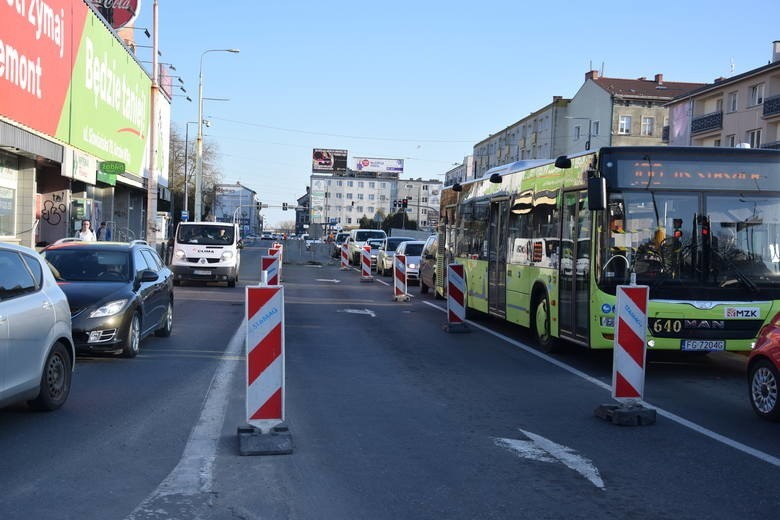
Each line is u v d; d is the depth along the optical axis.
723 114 46.03
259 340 6.37
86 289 10.52
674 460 6.23
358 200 162.75
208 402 8.12
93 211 31.36
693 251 10.05
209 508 4.91
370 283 29.94
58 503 4.96
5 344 6.51
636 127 63.22
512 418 7.70
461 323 14.85
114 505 4.94
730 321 9.97
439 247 21.70
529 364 11.18
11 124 18.41
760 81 42.66
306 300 21.39
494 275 15.34
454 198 19.69
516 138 83.38
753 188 10.23
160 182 42.09
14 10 18.17
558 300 11.64
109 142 28.41
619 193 10.12
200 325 14.99
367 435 6.89
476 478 5.65
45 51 20.62
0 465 5.81
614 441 6.83
